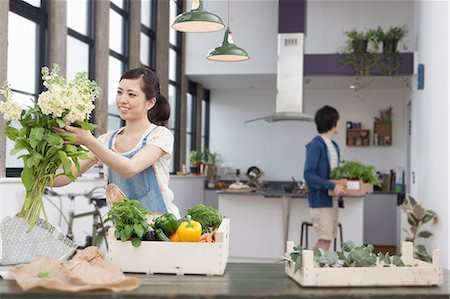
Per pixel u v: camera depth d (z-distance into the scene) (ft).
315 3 33.96
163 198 9.25
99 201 20.35
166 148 8.96
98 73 24.09
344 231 25.17
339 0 33.78
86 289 6.40
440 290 6.88
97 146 7.80
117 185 9.30
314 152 19.74
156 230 7.69
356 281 6.93
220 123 42.91
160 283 6.95
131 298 6.35
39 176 7.67
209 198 38.81
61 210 20.90
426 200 22.27
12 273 6.89
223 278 7.34
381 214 35.70
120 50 27.91
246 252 26.94
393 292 6.73
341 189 19.40
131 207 7.67
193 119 40.16
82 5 23.53
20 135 7.46
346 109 41.04
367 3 33.55
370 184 20.49
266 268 8.13
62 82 7.44
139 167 8.53
